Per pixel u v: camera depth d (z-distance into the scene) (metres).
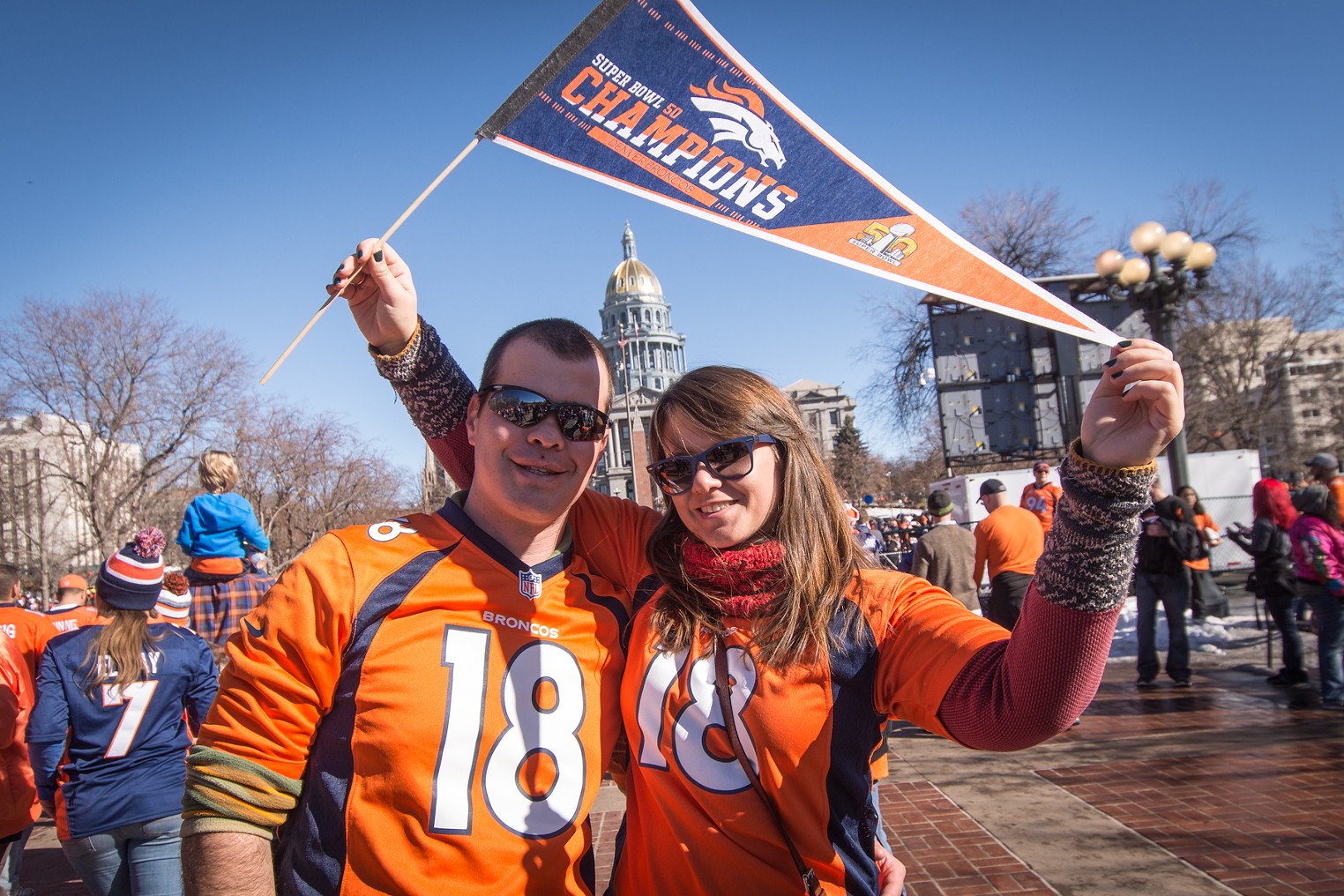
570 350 1.77
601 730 1.71
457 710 1.57
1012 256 27.14
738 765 1.57
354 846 1.50
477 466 1.77
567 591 1.78
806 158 1.94
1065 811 4.82
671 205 1.97
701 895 1.56
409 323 2.03
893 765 6.09
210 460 5.17
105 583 3.38
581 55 1.98
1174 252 10.16
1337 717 6.40
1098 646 1.28
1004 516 7.01
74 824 3.25
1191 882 3.78
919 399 27.44
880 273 1.86
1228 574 17.45
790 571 1.63
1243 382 31.47
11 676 4.05
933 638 1.54
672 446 1.77
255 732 1.51
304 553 1.67
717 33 1.98
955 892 3.87
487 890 1.51
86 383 33.00
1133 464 1.24
